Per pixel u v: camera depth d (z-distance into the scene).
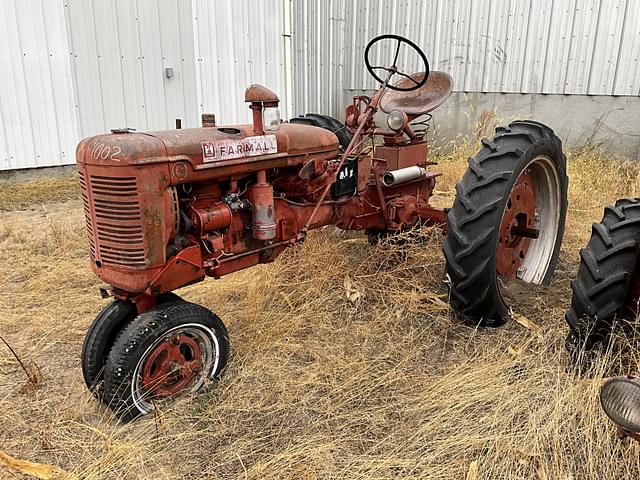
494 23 7.04
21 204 5.50
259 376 2.51
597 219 4.75
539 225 3.45
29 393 2.41
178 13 6.72
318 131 2.89
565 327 2.80
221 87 7.30
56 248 4.19
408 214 3.56
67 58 6.16
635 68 6.16
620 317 2.38
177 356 2.33
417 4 7.68
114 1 6.28
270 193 2.57
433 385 2.40
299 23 7.89
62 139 6.36
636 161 6.28
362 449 2.05
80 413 2.25
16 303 3.28
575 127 6.73
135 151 2.05
